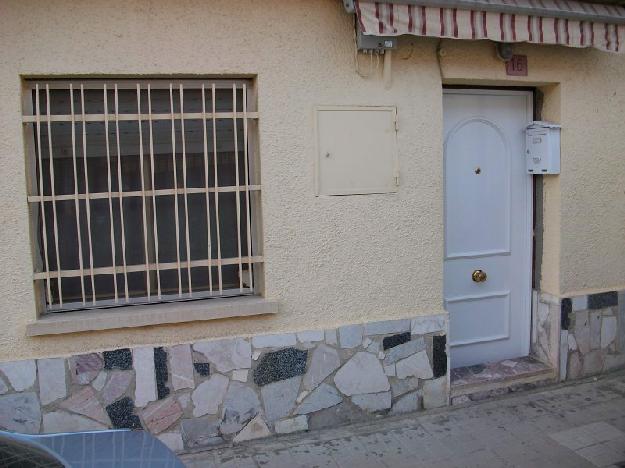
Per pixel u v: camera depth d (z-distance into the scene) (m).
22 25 3.70
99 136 3.97
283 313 4.24
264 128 4.11
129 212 4.06
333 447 4.14
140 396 4.00
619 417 4.56
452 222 5.03
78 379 3.89
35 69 3.73
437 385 4.66
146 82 3.98
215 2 3.96
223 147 4.16
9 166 3.73
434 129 4.52
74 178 3.95
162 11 3.88
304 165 4.21
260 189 4.16
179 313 3.99
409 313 4.55
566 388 5.08
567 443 4.20
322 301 4.32
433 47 4.48
